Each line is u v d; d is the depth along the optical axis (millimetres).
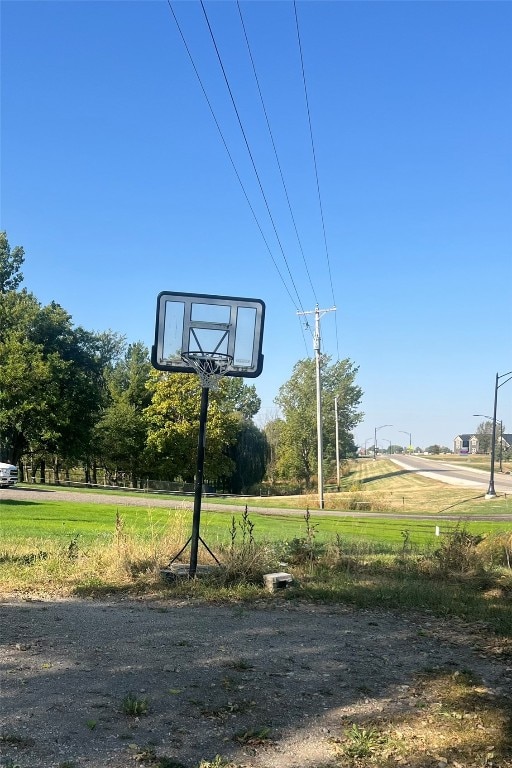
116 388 61531
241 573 9258
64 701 4352
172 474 57438
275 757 3709
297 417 63156
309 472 63969
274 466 67750
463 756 3801
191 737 3898
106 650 5617
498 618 7543
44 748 3646
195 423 53125
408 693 4848
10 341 47156
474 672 5453
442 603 8312
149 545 10250
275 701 4559
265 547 10539
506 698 4777
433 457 163125
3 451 51469
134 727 3990
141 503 29547
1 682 4660
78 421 52062
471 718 4359
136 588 8531
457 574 10625
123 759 3566
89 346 55156
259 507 37312
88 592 8211
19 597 7785
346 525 25047
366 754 3791
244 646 5969
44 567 9445
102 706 4293
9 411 45750
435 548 13469
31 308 50375
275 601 8180
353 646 6176
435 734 4098
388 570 10977
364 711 4453
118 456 59750
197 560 10070
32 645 5652
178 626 6652
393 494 53062
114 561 9672
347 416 65125
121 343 80438
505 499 45812
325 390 63938
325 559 11211
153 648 5750
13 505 23672
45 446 51375
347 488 62219
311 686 4922
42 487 40594
